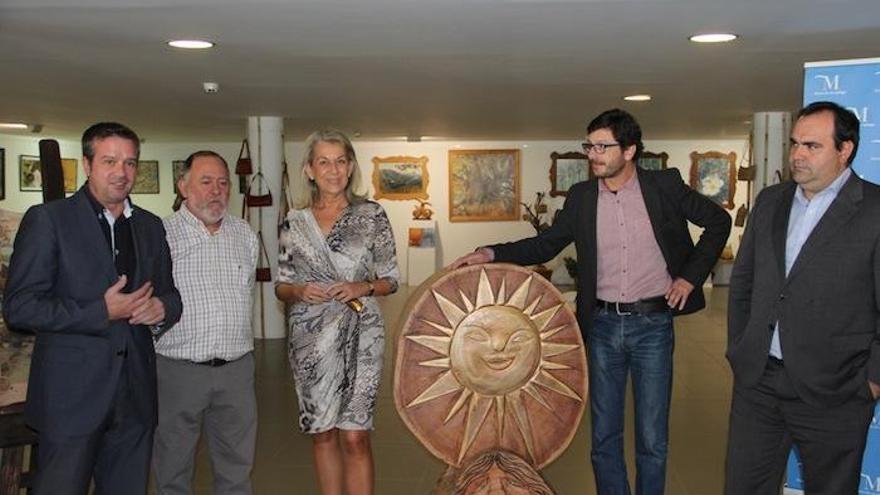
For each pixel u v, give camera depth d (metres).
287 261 3.33
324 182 3.24
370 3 3.74
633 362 3.36
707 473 4.64
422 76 6.06
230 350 3.30
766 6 3.84
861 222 2.61
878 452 3.50
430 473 4.65
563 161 13.89
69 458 2.71
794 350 2.70
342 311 3.27
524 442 2.64
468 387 2.62
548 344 2.65
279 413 5.89
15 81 6.28
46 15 4.00
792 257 2.76
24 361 3.33
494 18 4.09
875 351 2.58
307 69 5.73
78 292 2.71
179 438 3.27
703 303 3.38
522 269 2.65
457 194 14.09
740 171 8.88
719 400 6.28
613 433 3.41
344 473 3.42
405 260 14.17
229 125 10.12
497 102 7.79
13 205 11.62
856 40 4.70
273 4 3.77
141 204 13.58
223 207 3.32
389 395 6.31
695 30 4.40
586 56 5.21
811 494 2.83
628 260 3.31
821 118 2.62
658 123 10.18
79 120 9.35
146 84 6.45
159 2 3.73
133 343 2.86
